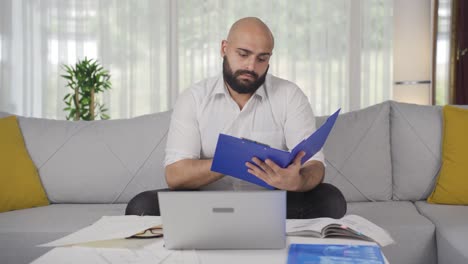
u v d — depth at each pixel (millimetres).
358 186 2346
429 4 3822
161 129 2412
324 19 4883
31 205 2305
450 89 4508
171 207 1257
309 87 4914
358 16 4867
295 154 1440
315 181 1814
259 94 2064
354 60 4891
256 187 2080
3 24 4930
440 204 2270
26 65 4961
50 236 1903
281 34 4895
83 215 2102
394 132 2418
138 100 5012
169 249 1274
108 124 2461
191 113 2066
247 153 1415
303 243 1298
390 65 4859
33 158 2406
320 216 1765
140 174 2371
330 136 2371
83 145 2410
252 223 1255
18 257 1918
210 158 2096
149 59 4996
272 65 4910
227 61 1948
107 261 1179
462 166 2246
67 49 4977
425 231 1914
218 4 4922
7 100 4953
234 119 2061
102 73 3637
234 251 1261
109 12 4980
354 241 1316
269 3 4891
